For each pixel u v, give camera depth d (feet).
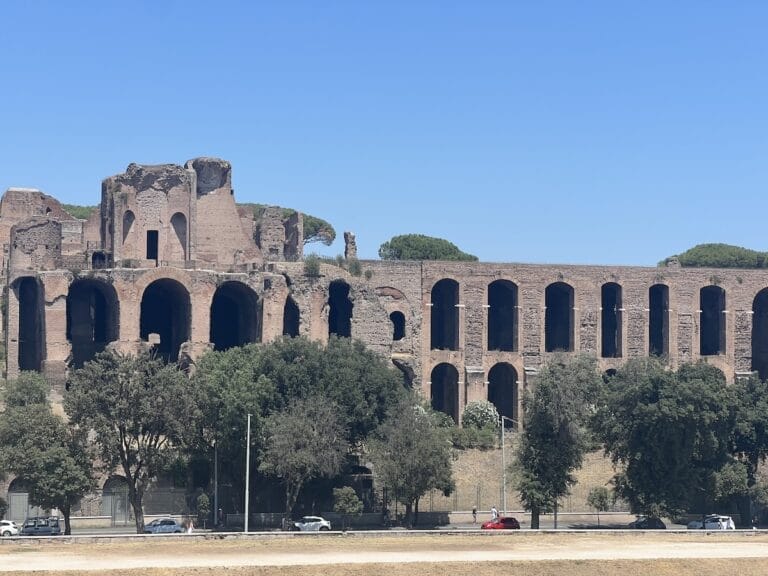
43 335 492.95
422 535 350.43
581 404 406.82
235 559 297.33
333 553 310.86
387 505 424.05
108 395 377.91
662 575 298.15
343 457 403.54
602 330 580.71
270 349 431.84
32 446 371.56
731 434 434.30
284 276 514.68
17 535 362.94
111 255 526.16
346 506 389.19
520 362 554.05
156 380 384.47
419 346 542.57
